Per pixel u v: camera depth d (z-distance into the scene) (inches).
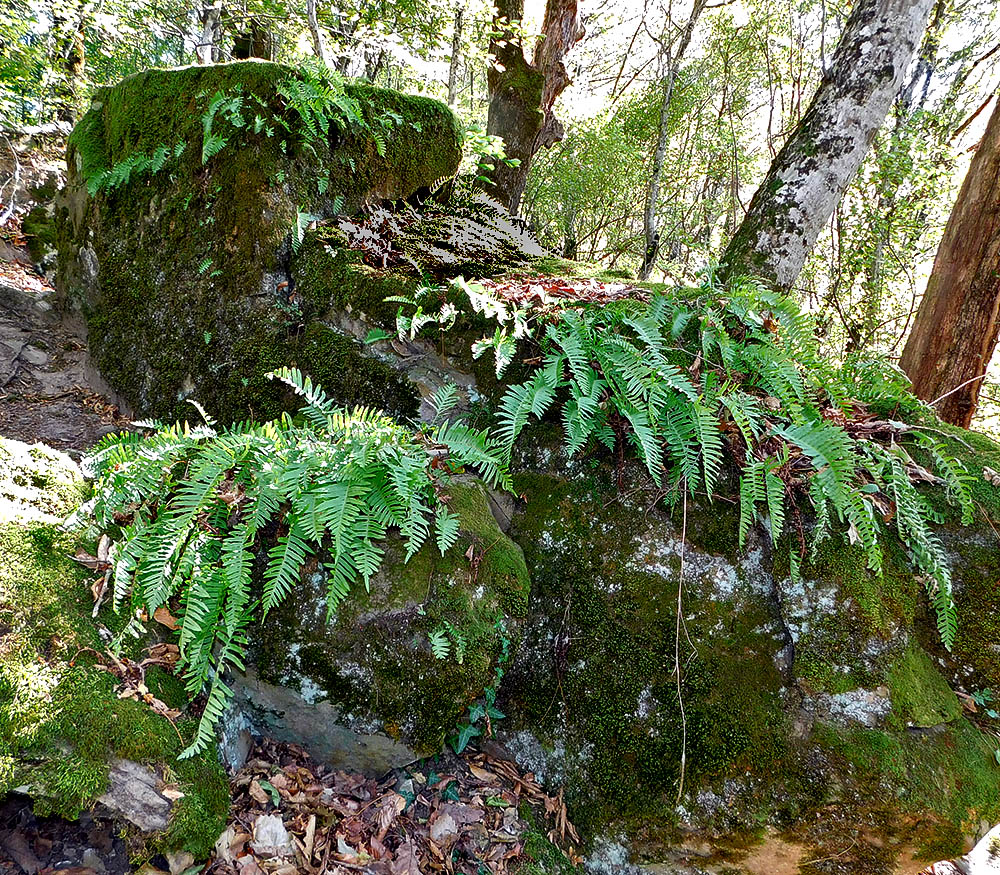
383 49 246.5
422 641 90.0
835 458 91.2
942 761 89.9
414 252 145.6
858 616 95.6
